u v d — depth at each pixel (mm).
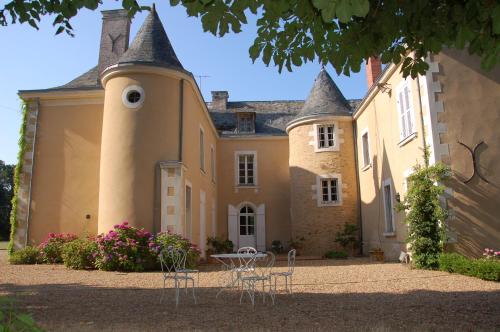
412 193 10289
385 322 4934
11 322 2141
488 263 8086
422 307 5758
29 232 13633
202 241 15430
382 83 12992
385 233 13469
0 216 47156
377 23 4047
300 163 18031
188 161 13234
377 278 8781
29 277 9414
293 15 4086
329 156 17484
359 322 4949
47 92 14219
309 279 8930
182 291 7508
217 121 21688
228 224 19969
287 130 19172
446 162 10055
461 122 10227
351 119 17734
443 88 10391
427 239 9867
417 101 10852
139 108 12211
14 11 4754
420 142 10719
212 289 7773
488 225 9781
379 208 14352
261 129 21219
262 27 4242
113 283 8516
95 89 14148
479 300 6172
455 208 9883
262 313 5578
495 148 10109
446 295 6672
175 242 10773
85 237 12688
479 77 10461
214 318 5293
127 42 16266
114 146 12133
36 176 13953
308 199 17547
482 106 10312
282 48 4383
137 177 11844
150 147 12070
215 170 19688
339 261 13773
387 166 13453
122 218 11641
